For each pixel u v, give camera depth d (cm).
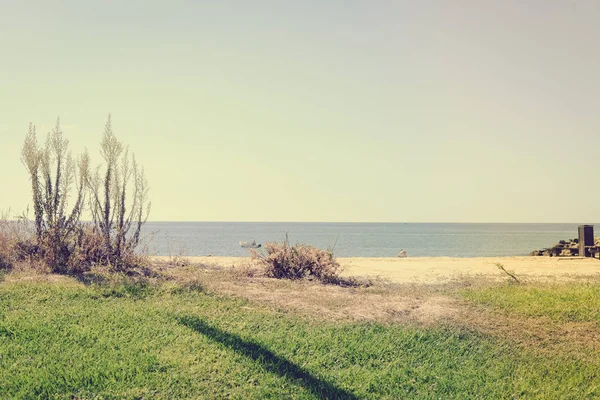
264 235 13362
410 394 804
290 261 1767
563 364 924
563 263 2503
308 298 1345
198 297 1308
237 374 834
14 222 1717
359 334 1049
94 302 1205
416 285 1656
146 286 1388
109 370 823
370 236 13100
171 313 1137
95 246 1681
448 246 7300
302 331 1055
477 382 853
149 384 787
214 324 1073
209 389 781
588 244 2825
